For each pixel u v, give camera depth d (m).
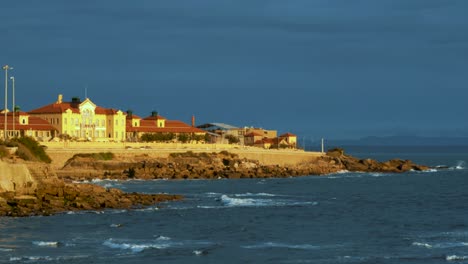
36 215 134.75
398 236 120.62
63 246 107.12
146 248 106.94
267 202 173.00
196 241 114.38
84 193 156.38
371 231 126.44
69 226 124.81
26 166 151.25
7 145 198.75
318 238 118.69
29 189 147.25
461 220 141.88
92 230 121.62
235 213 148.62
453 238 118.06
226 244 111.94
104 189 165.62
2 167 144.25
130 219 135.12
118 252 103.75
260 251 106.75
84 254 101.75
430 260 100.06
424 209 163.50
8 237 113.31
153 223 131.62
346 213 153.00
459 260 99.81
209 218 140.00
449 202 181.25
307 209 159.38
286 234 122.69
